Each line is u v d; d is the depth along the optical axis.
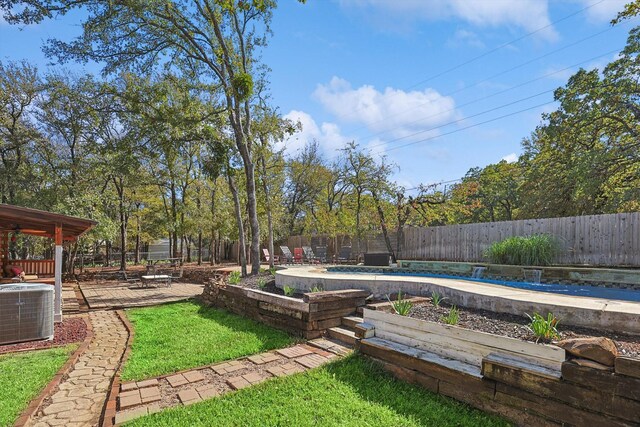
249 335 5.28
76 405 3.23
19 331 5.17
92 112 12.05
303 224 26.48
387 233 15.43
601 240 8.77
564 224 9.49
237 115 10.47
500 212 24.08
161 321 6.65
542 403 2.40
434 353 3.29
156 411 2.99
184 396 3.28
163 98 11.27
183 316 7.08
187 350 4.70
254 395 3.19
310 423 2.66
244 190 15.22
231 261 24.36
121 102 12.07
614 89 11.42
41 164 13.74
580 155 12.38
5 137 13.20
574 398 2.26
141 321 6.70
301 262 16.47
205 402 3.09
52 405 3.23
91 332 5.91
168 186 17.88
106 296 10.20
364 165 15.53
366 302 5.58
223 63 10.86
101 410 3.14
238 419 2.77
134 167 11.60
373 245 16.23
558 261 9.16
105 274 14.91
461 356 3.07
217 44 11.38
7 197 13.30
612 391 2.11
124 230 16.48
